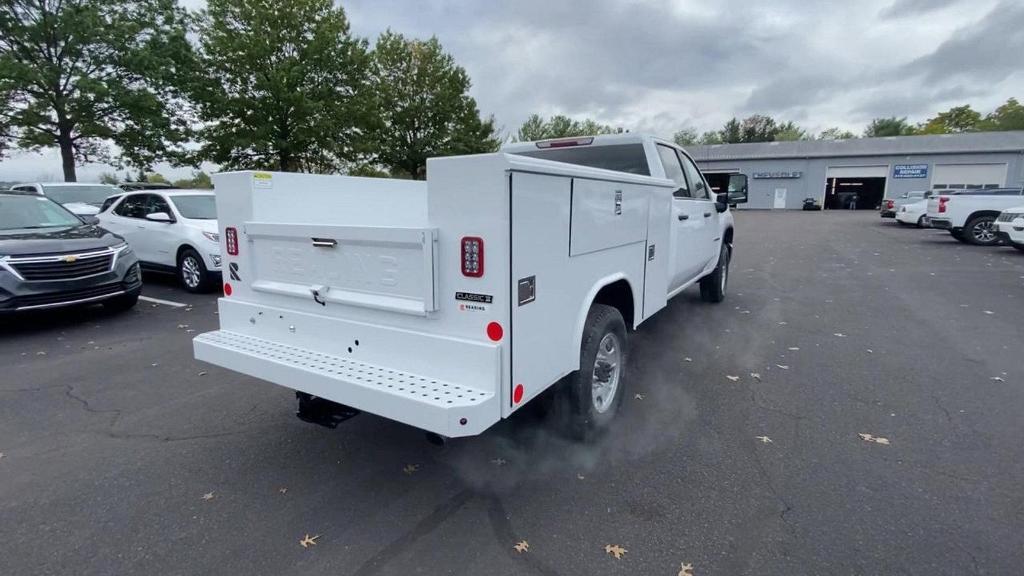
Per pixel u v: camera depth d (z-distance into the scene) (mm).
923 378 4641
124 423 3844
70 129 22359
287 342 3152
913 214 21781
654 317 6887
